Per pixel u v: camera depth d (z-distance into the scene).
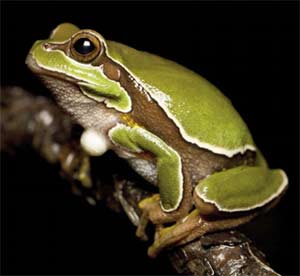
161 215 0.14
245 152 0.15
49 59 0.14
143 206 0.14
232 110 0.15
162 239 0.14
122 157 0.15
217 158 0.14
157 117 0.14
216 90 0.15
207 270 0.14
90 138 0.15
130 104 0.14
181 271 0.14
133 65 0.14
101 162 0.16
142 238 0.15
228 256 0.14
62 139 0.17
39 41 0.15
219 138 0.14
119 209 0.16
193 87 0.14
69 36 0.14
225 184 0.14
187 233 0.14
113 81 0.14
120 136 0.15
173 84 0.14
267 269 0.13
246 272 0.13
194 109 0.14
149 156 0.15
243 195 0.14
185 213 0.14
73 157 0.16
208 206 0.14
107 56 0.14
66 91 0.14
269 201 0.14
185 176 0.14
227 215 0.14
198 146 0.14
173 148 0.14
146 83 0.14
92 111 0.15
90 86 0.14
